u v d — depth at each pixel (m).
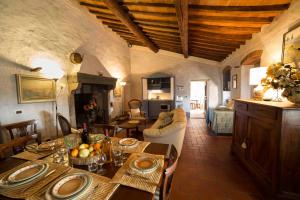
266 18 2.58
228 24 2.90
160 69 7.25
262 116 1.94
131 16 3.56
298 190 1.62
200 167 2.62
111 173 1.16
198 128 5.24
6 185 1.01
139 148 1.62
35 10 2.92
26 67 2.79
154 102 7.13
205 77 6.90
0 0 2.38
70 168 1.23
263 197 1.90
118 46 6.23
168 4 2.67
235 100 2.89
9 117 2.55
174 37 4.44
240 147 2.63
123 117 5.53
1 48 2.42
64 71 3.63
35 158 1.45
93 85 4.81
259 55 3.03
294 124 1.58
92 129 2.82
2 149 1.45
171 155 1.23
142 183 1.03
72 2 3.78
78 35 4.05
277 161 1.66
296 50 1.96
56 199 0.87
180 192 2.01
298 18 1.94
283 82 1.78
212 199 1.88
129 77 7.38
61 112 3.56
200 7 2.41
